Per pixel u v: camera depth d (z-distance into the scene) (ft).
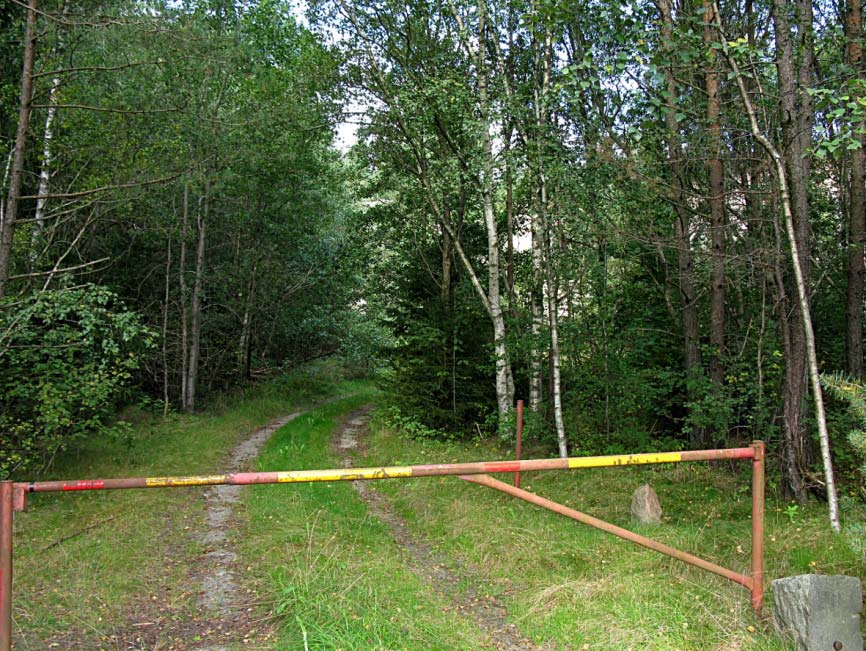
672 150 29.25
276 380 77.00
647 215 30.99
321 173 64.54
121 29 31.30
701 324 38.01
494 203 46.16
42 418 24.95
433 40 43.83
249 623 13.58
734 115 27.84
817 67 27.48
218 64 35.88
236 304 71.20
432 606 14.57
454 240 44.21
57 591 15.40
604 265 33.76
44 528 21.17
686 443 33.45
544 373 42.01
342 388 88.43
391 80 44.75
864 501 21.95
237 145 43.65
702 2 20.83
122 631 13.30
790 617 12.17
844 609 11.87
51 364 26.14
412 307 54.49
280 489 26.63
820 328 35.50
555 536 19.70
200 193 46.68
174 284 61.41
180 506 24.48
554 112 34.58
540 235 36.86
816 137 24.13
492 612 14.62
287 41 57.52
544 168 32.73
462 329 49.08
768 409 28.27
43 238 34.76
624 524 21.72
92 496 25.55
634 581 15.39
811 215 34.99
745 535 19.51
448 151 46.83
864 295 34.50
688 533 19.51
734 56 21.59
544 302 41.88
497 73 39.93
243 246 68.85
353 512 23.80
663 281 40.81
